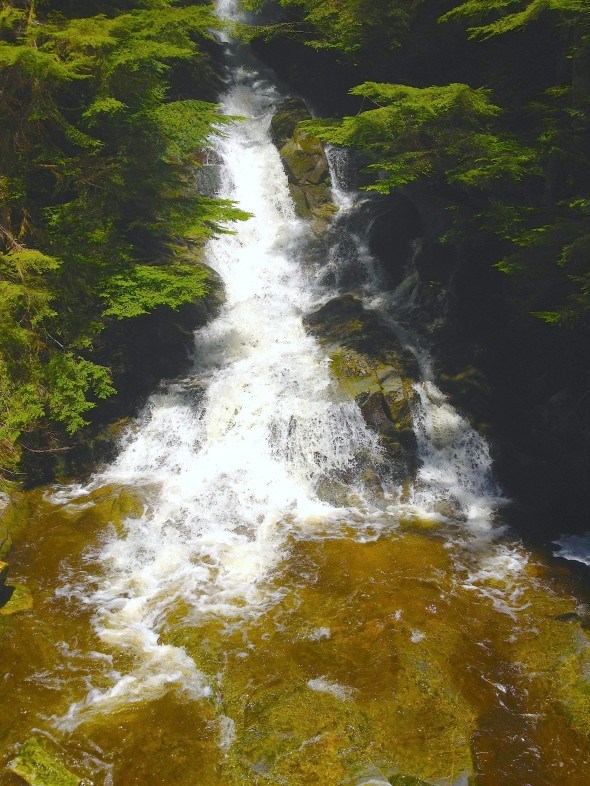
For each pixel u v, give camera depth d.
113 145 13.37
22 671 8.11
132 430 13.19
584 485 12.44
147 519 11.08
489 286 15.00
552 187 13.45
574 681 7.85
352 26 16.72
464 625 8.91
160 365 14.06
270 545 10.63
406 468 12.55
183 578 9.89
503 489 12.61
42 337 12.01
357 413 12.85
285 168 18.86
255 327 15.14
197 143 13.52
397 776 6.65
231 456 12.62
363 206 17.95
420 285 15.85
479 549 10.75
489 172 12.17
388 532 11.08
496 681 8.01
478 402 13.53
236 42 24.00
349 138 13.26
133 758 6.99
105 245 12.45
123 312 11.77
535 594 9.63
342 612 9.09
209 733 7.31
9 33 11.61
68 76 10.62
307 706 7.52
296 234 17.69
